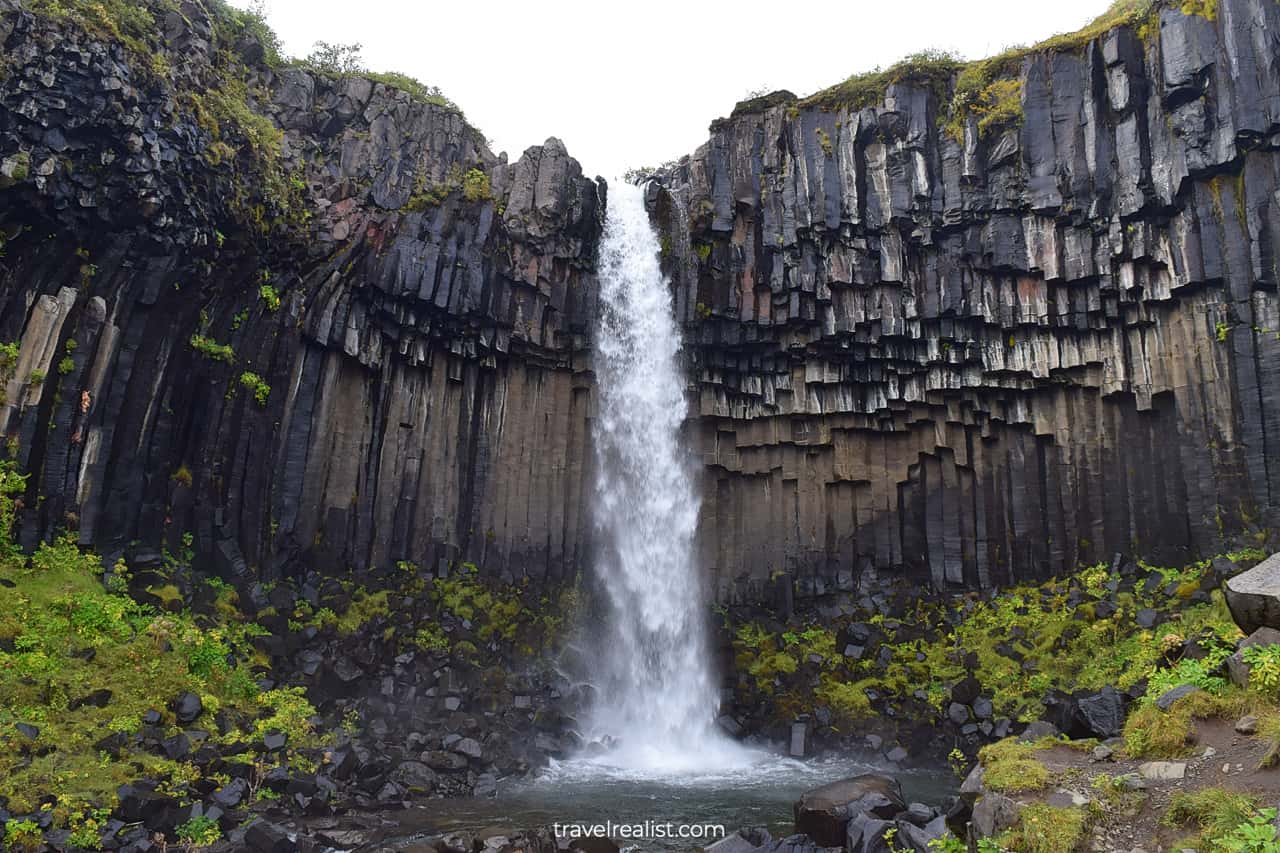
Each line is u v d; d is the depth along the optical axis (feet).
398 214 72.59
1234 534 64.34
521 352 79.71
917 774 58.18
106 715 40.73
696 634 79.00
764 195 81.46
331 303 68.23
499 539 76.23
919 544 80.18
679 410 82.43
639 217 84.84
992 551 77.56
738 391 83.51
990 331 77.71
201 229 57.47
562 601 75.77
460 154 79.15
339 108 73.82
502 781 52.60
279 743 44.60
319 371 68.49
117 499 54.54
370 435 71.61
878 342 79.61
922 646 71.67
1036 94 76.59
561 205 80.07
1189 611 61.00
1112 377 73.46
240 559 60.54
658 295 82.79
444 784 48.93
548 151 81.10
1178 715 25.90
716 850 36.27
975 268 77.66
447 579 71.92
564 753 61.26
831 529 82.33
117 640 46.11
